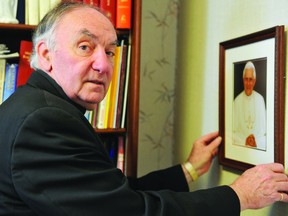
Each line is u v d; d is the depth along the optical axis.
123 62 1.29
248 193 0.80
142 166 1.60
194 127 1.39
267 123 0.93
